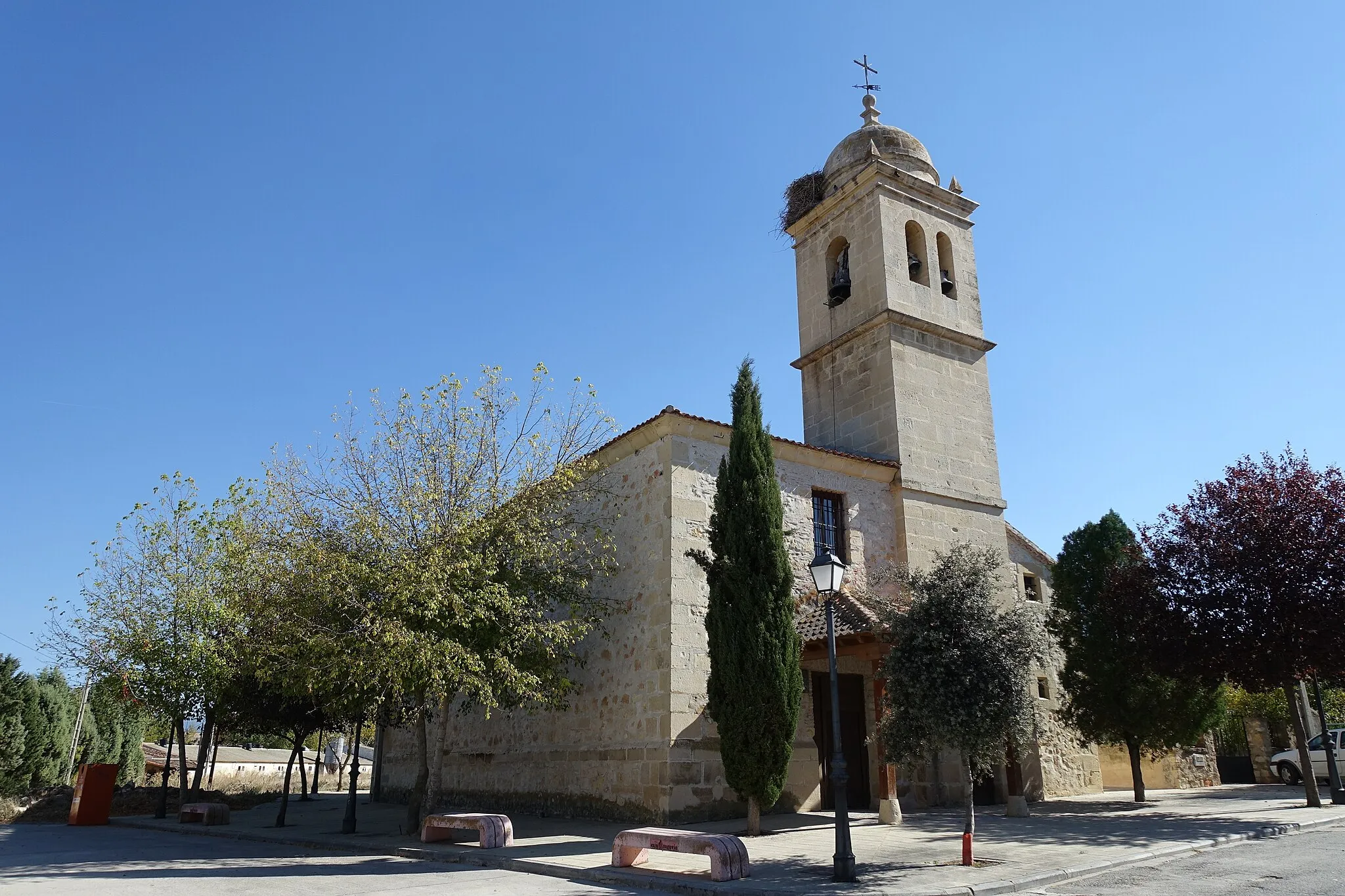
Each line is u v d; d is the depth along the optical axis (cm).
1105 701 1767
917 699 1073
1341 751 2091
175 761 4316
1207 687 1608
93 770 1936
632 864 1034
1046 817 1490
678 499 1574
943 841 1198
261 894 870
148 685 2025
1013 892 869
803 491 1753
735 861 934
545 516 1584
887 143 2286
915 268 2184
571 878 1005
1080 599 1850
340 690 1444
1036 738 1084
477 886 937
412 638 1280
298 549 1423
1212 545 1587
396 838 1392
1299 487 1572
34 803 2231
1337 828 1285
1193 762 2305
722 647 1329
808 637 1502
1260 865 974
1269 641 1505
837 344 2134
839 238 2250
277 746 5144
